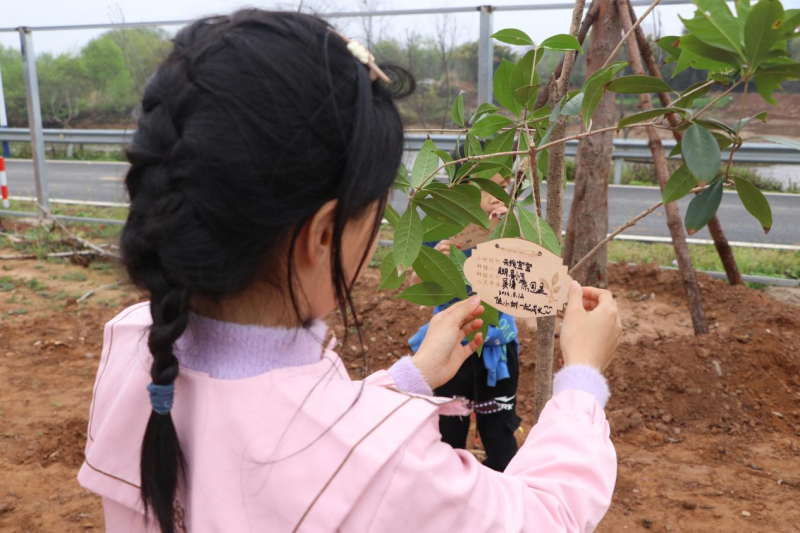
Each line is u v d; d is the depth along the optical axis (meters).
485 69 6.18
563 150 1.54
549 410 1.06
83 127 8.32
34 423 3.97
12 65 8.63
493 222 2.84
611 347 1.21
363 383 0.90
